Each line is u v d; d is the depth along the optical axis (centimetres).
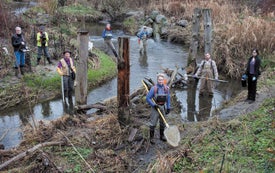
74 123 886
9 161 679
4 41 1535
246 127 790
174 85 1303
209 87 1201
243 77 1027
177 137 755
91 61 1484
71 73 1112
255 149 679
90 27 2525
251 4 2284
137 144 791
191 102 1157
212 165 641
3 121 980
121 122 842
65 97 1159
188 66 1406
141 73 1457
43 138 805
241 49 1517
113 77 1404
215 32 1684
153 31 2302
